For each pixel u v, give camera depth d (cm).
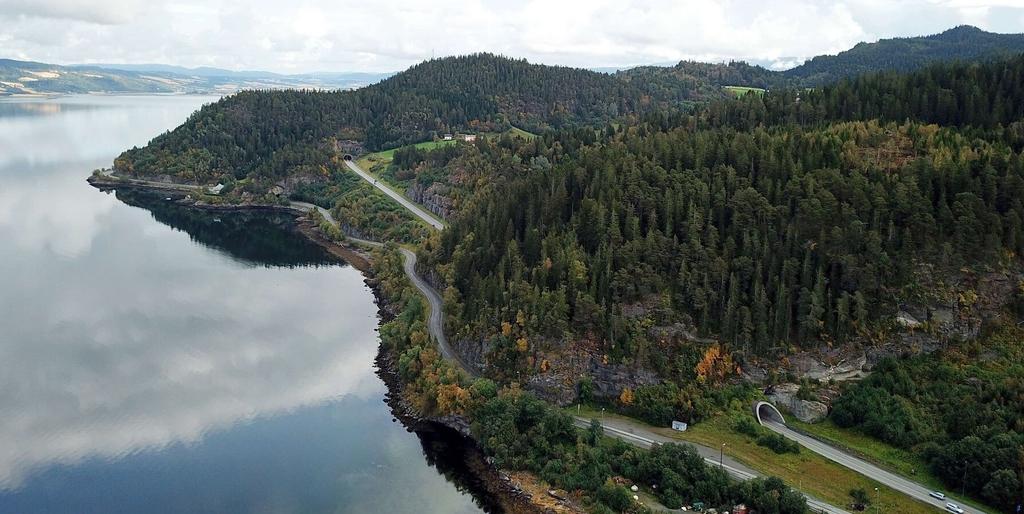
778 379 15500
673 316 16250
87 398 17088
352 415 16588
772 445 13950
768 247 16412
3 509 12850
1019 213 16062
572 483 13350
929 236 16062
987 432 13062
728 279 16512
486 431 15088
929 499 12325
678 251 16925
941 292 15612
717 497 12431
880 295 15875
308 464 14525
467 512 13050
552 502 13238
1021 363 14875
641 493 13012
